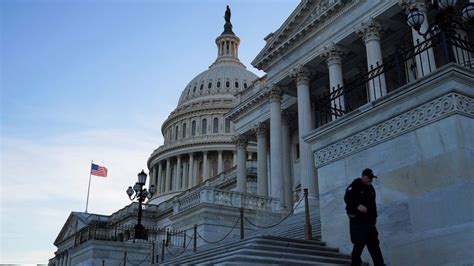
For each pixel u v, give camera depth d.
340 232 13.27
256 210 34.44
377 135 12.52
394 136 12.03
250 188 62.78
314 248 13.38
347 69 41.78
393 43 37.59
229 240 27.55
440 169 10.73
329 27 39.19
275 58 45.16
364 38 35.38
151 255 28.95
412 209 11.14
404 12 33.81
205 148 116.69
